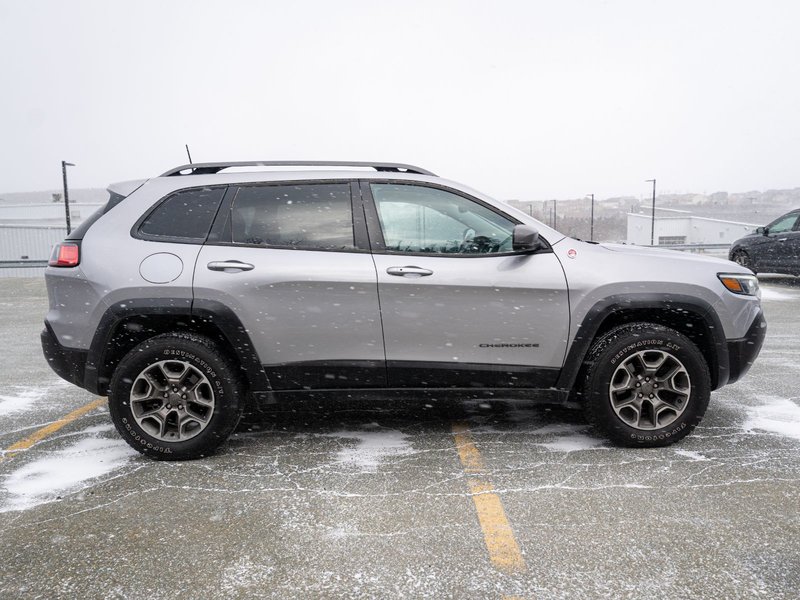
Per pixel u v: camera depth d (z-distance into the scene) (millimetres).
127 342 3451
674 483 2973
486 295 3355
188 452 3340
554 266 3406
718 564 2250
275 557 2340
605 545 2395
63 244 3404
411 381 3428
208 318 3275
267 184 3492
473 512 2691
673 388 3412
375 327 3354
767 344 6648
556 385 3486
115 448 3580
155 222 3430
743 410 4176
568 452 3424
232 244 3381
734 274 3525
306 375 3396
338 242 3402
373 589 2127
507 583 2150
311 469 3219
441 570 2238
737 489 2895
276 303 3314
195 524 2613
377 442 3629
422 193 3506
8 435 3826
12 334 8055
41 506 2803
